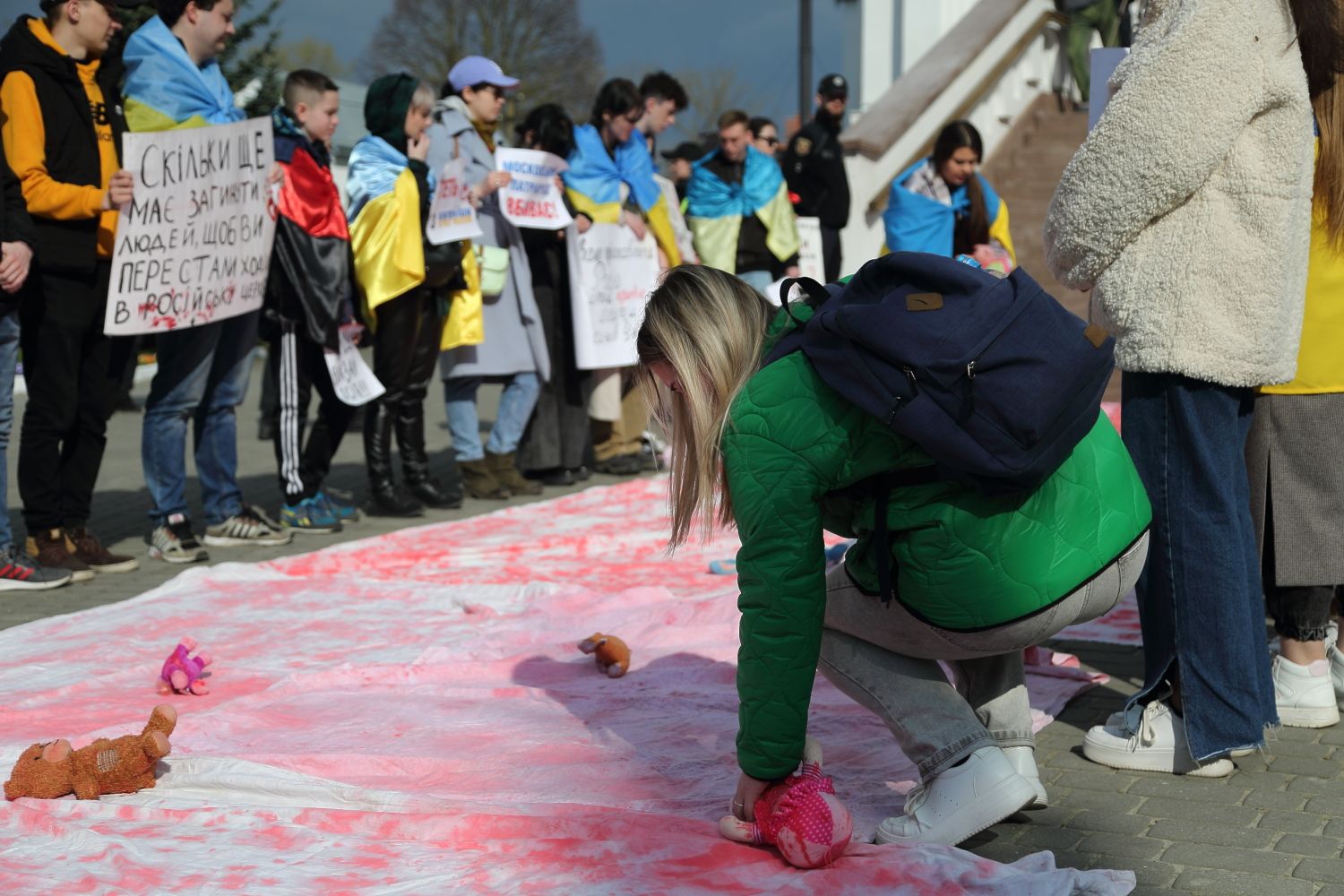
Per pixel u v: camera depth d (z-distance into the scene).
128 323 5.68
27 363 5.65
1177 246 3.08
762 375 2.49
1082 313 12.55
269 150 6.25
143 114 5.90
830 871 2.51
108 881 2.56
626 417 9.16
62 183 5.43
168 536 6.29
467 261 7.46
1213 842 2.84
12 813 2.90
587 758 3.38
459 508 7.80
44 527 5.76
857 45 22.14
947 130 7.01
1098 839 2.87
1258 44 2.97
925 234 7.00
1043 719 3.68
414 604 5.32
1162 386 3.19
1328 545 3.51
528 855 2.64
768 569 2.43
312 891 2.50
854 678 2.76
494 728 3.65
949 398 2.32
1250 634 3.19
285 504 7.11
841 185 10.59
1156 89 3.00
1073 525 2.50
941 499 2.47
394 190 6.94
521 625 4.87
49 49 5.40
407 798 2.98
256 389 18.58
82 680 4.14
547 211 7.92
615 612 5.02
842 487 2.52
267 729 3.65
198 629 4.89
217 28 6.12
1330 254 3.44
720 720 3.69
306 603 5.31
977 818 2.62
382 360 7.36
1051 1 15.39
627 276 8.66
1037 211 13.70
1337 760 3.40
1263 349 3.08
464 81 7.71
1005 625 2.52
